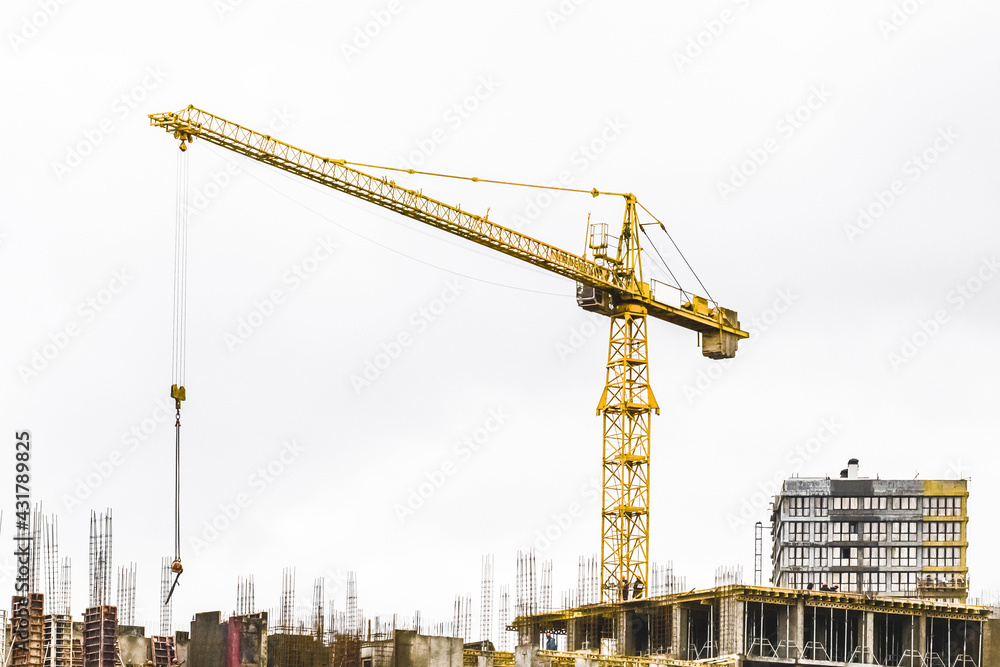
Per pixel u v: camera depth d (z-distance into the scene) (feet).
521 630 499.10
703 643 524.11
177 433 403.75
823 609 513.45
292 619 439.22
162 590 463.83
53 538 433.07
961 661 528.22
